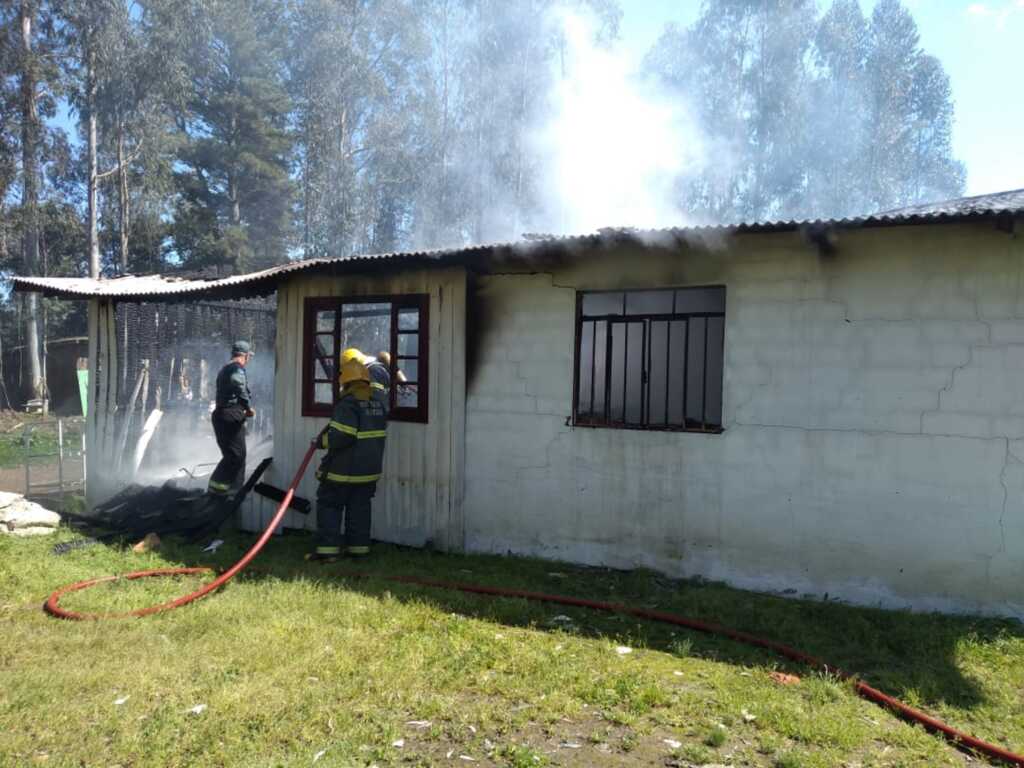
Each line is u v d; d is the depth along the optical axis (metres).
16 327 30.44
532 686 3.71
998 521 4.80
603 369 6.59
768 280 5.47
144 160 25.88
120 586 5.45
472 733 3.24
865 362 5.18
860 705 3.57
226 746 3.09
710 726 3.32
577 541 6.16
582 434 6.14
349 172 26.34
